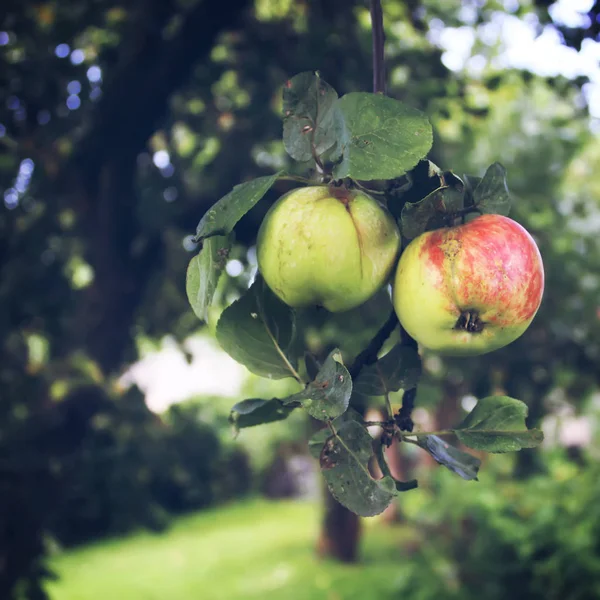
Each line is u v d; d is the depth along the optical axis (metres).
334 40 4.50
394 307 1.14
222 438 16.55
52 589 9.48
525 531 5.04
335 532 10.56
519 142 6.59
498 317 1.09
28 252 4.25
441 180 1.08
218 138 5.19
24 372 3.94
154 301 5.41
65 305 4.37
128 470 4.24
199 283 0.99
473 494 5.78
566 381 5.29
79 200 4.41
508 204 1.10
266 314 1.10
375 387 1.10
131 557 11.42
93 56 5.01
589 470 5.65
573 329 5.13
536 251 1.11
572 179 7.81
